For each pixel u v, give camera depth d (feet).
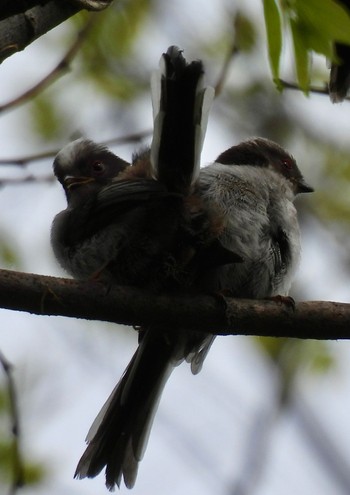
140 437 33.06
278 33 22.25
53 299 26.99
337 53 24.80
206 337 33.96
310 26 22.02
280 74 22.79
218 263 30.07
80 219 31.53
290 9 22.04
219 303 28.60
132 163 32.65
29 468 37.58
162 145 27.94
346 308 29.01
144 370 33.63
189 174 28.22
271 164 38.40
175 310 28.35
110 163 38.47
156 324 28.76
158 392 33.50
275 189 33.58
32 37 24.16
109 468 32.71
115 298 27.63
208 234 29.66
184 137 27.84
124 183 29.55
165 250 29.89
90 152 38.42
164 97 27.78
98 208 30.32
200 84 27.84
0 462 37.76
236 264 31.81
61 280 27.22
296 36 22.29
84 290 27.32
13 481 32.65
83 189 37.11
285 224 33.42
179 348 33.68
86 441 32.83
